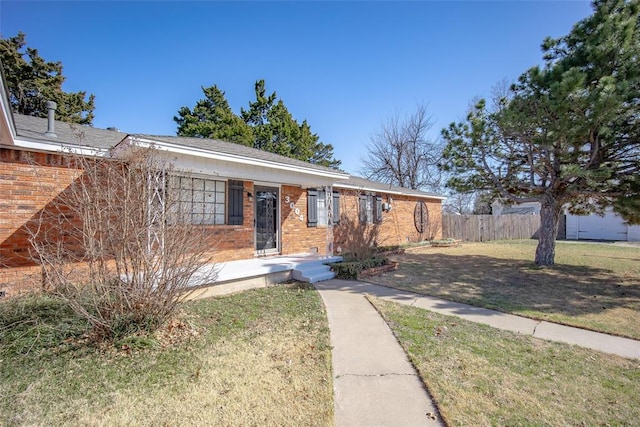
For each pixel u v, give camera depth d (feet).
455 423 8.28
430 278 27.63
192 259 14.39
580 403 9.30
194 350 12.41
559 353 12.73
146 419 8.38
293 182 29.99
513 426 8.21
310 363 11.55
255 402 9.16
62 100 66.18
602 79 22.71
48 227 18.67
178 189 14.83
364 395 9.57
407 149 93.61
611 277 28.12
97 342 12.47
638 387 10.23
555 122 25.72
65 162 19.22
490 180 35.35
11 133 15.12
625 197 26.32
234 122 82.38
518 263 36.19
